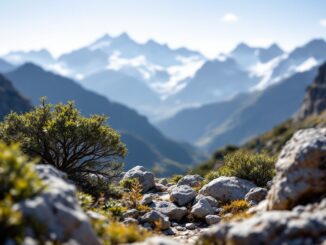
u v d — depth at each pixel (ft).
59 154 57.77
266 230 27.22
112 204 50.72
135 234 34.04
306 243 25.93
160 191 68.90
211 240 31.35
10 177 27.27
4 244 23.24
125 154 59.82
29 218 24.91
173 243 29.09
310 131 39.86
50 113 59.00
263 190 52.42
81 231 26.91
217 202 54.90
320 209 31.83
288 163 37.58
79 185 55.57
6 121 57.62
